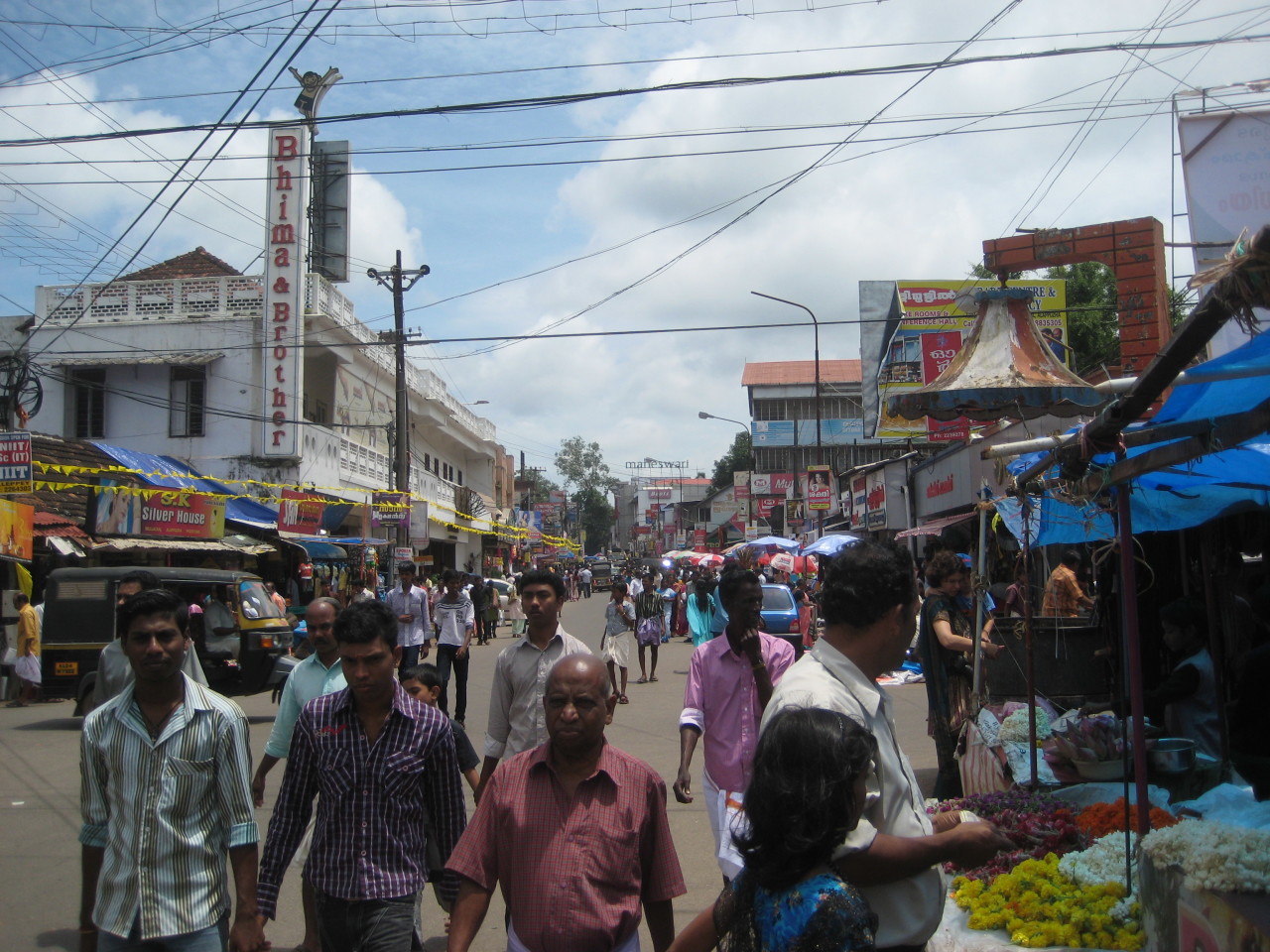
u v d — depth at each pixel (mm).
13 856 7141
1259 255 2732
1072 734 5801
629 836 3195
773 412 53781
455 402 43250
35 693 16016
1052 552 12773
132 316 26016
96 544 17391
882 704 2797
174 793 3516
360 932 3643
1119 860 4461
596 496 122625
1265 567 8305
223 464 25078
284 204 25547
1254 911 3188
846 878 2432
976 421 8023
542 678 5344
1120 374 11102
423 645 13195
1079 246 11039
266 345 25188
